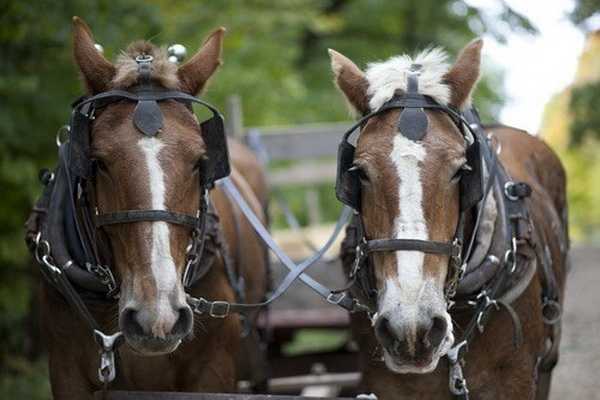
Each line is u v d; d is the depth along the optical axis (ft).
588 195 119.34
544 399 28.35
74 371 24.77
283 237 43.16
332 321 36.47
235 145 35.27
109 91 22.41
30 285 43.70
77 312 24.11
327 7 86.48
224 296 25.81
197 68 23.50
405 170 20.90
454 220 21.35
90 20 41.70
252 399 22.67
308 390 55.62
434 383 23.97
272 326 36.22
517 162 27.81
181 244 21.39
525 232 24.35
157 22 43.86
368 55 83.71
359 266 22.31
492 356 23.95
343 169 21.84
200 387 25.25
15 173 40.14
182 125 21.97
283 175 44.34
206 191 23.06
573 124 66.23
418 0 82.64
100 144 21.50
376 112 22.03
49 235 24.17
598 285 61.05
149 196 20.98
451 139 21.48
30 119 41.68
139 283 20.74
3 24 41.63
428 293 20.49
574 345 48.42
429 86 22.24
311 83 83.15
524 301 24.36
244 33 68.49
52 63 42.91
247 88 68.39
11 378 42.78
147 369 24.70
